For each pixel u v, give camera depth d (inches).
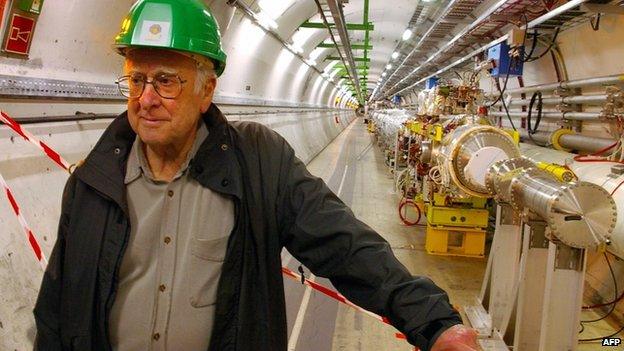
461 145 140.5
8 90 89.3
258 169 47.8
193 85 44.7
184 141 46.7
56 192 102.9
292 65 426.0
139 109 44.1
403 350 125.6
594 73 194.4
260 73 323.6
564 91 212.2
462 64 334.0
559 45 213.6
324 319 142.2
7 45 88.0
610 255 164.6
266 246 47.4
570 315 90.4
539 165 115.7
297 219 47.8
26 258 90.1
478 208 202.4
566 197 78.0
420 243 224.7
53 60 104.4
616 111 130.9
